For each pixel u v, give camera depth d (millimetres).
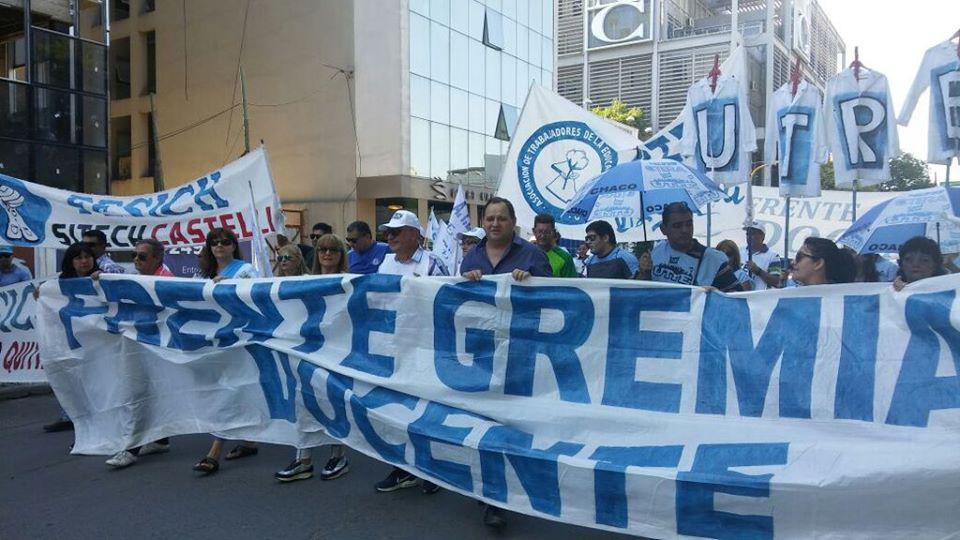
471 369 4098
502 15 27031
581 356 3871
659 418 3590
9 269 8359
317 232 8812
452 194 24188
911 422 3125
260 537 3941
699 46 45188
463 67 25031
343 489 4656
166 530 4055
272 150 24828
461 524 4086
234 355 4961
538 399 3912
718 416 3506
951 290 3139
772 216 10148
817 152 5711
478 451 3859
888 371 3227
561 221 7363
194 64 26688
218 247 5320
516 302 4043
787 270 6148
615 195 7051
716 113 5902
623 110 43812
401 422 4168
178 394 5184
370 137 22828
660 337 3727
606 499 3461
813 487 3004
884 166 5500
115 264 6809
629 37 47344
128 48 29109
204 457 5270
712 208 9711
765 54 41250
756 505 3113
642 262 6293
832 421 3283
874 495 2926
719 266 5160
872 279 5883
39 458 5426
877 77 5500
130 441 5176
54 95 14391
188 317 5176
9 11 13883
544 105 7508
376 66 22703
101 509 4379
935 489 2850
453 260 7547
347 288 4555
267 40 24859
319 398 4566
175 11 27109
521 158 7586
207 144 26562
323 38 23625
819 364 3369
